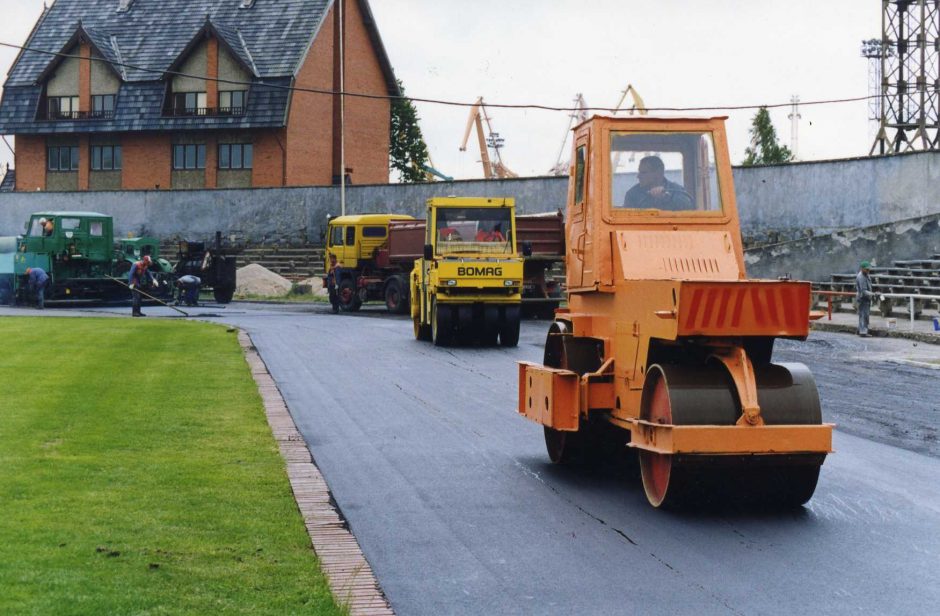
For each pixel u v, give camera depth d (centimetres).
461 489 1067
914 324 2973
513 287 2641
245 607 649
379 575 774
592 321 1123
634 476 1138
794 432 917
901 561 812
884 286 3475
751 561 812
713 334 905
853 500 1021
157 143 6938
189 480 1005
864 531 904
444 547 850
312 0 6956
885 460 1216
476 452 1266
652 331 962
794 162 4512
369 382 1895
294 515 891
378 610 670
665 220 1076
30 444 1148
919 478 1121
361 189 5900
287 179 6631
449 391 1789
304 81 6744
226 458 1123
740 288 900
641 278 1036
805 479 963
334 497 1023
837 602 714
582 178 1145
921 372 2066
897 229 3850
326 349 2495
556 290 3644
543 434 1389
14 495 912
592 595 729
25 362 1972
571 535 890
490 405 1634
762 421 923
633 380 1012
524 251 2748
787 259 4009
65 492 929
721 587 747
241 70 6694
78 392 1573
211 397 1575
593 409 1084
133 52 7112
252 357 2228
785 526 920
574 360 1126
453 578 768
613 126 1091
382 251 4162
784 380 949
